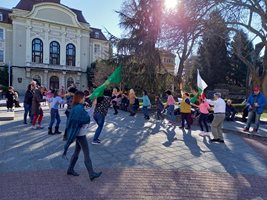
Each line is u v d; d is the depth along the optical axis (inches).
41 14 1785.2
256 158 267.0
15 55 1727.4
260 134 381.4
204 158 258.5
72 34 1924.2
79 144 192.9
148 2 818.8
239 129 426.9
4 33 1737.2
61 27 1872.5
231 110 559.5
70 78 1939.0
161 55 861.2
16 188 173.6
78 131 186.7
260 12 714.8
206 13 671.1
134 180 194.2
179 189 181.5
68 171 199.2
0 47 1726.1
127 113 679.1
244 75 1596.9
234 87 1488.7
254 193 179.3
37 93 386.9
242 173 218.8
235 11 682.8
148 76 845.8
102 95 301.3
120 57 877.8
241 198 170.9
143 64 848.9
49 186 178.1
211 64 1429.6
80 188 176.6
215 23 683.4
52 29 1843.0
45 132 362.3
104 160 241.1
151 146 299.7
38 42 1803.6
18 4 1772.9
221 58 1461.6
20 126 410.6
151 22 826.8
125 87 863.1
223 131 434.6
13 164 222.5
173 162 241.4
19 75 1743.4
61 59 1886.1
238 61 1568.7
